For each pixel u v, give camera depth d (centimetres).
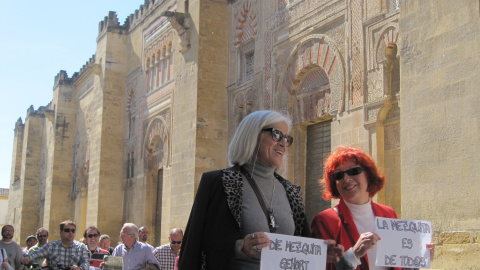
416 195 1014
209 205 407
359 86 1395
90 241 1194
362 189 491
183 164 2014
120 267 941
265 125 431
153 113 2605
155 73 2656
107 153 2953
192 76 2023
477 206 897
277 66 1756
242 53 1984
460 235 920
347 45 1452
